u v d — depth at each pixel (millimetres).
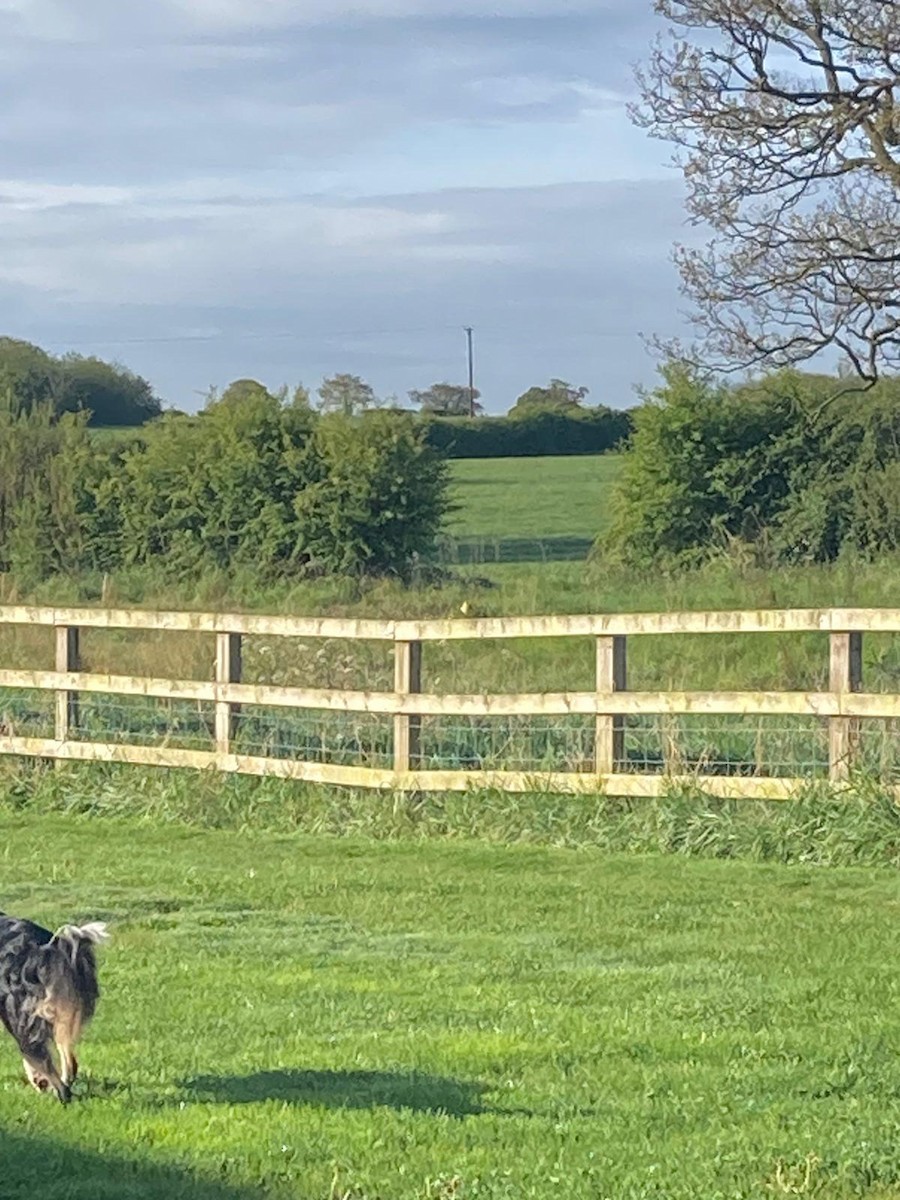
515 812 14453
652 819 13828
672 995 9117
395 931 11047
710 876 12680
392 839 14570
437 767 15992
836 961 9922
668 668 22531
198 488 33312
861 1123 6891
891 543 33344
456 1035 8344
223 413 33750
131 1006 9039
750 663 23125
